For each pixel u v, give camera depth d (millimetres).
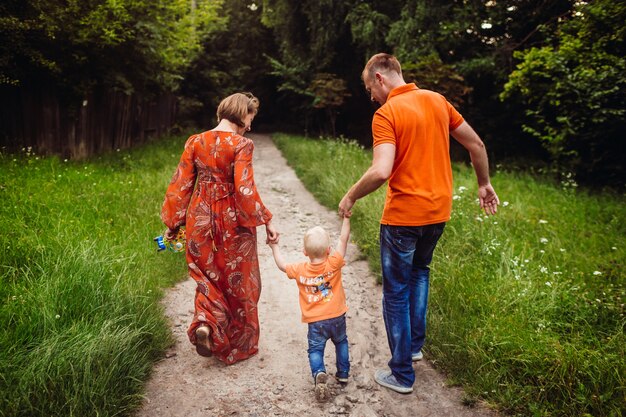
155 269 4066
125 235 4566
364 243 5156
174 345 3152
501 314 3174
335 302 2654
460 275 3729
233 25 22219
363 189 2383
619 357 2617
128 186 6531
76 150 9266
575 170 8289
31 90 8297
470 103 12539
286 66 19141
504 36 11352
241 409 2527
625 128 7691
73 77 8750
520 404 2471
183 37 11156
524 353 2697
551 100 7969
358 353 3107
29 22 7375
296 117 21922
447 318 3234
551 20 9883
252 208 2688
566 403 2387
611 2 7141
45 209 4805
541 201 6605
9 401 2146
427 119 2451
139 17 9242
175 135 14984
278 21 18891
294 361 3025
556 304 3311
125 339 2678
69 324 2832
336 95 16250
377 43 14102
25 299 2943
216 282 2791
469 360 2811
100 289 3176
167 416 2443
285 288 4223
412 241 2529
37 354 2449
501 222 5285
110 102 10438
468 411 2510
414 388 2719
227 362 2920
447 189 2545
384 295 2674
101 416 2229
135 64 9828
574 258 4352
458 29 11297
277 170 10367
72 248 3648
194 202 2766
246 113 2775
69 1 7902
